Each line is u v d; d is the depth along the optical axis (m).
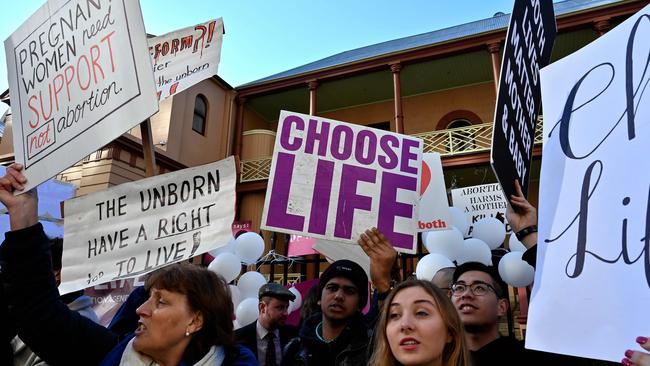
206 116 12.22
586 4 11.05
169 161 10.45
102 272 1.99
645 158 1.18
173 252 1.90
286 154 2.46
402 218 2.41
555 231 1.35
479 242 3.91
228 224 1.84
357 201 2.41
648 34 1.30
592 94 1.43
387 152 2.53
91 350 1.54
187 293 1.38
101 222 2.07
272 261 6.01
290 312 4.36
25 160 2.12
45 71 2.18
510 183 1.91
